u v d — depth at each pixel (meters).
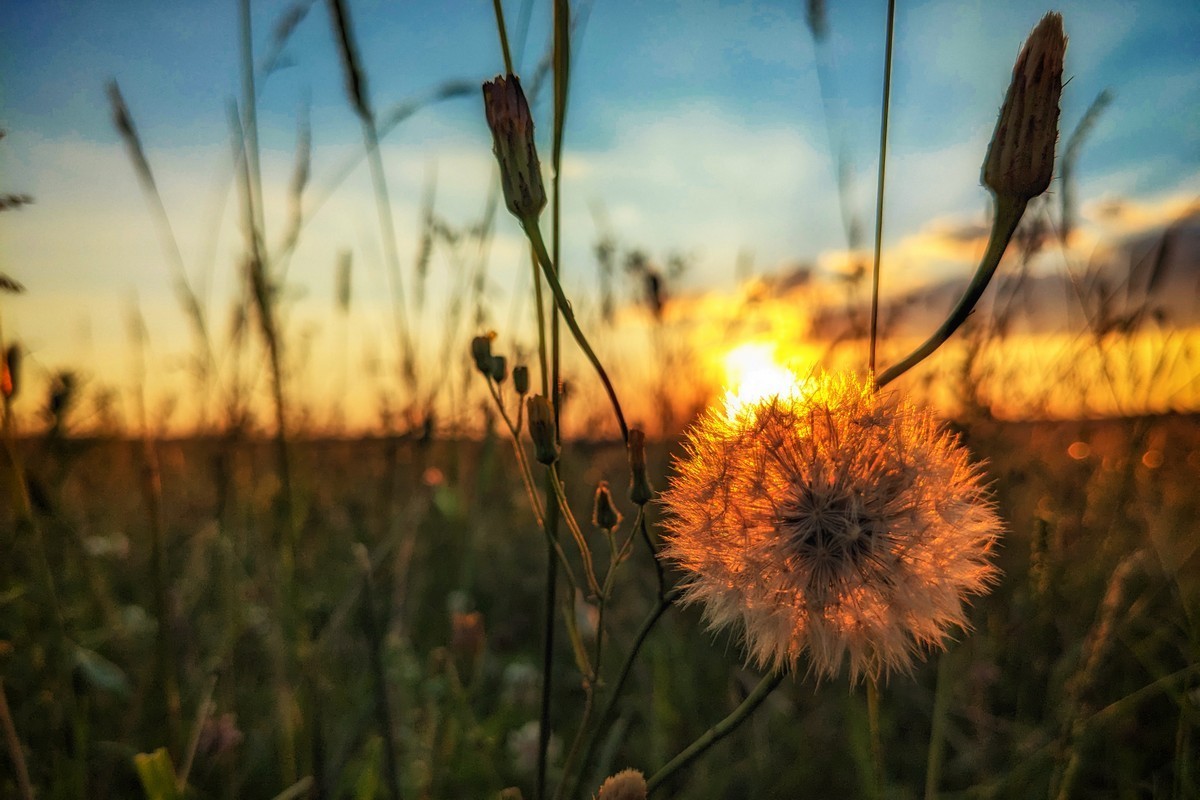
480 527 0.32
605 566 0.34
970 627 0.12
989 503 0.12
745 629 0.12
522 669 0.27
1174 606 0.22
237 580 0.26
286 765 0.18
